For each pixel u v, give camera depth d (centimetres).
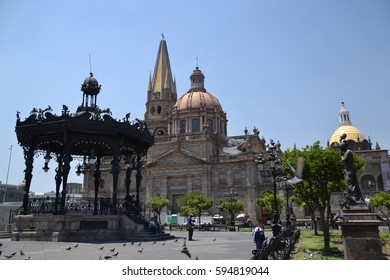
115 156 2717
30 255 1590
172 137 8081
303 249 2042
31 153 2683
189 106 8406
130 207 2978
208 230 4756
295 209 6575
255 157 7194
